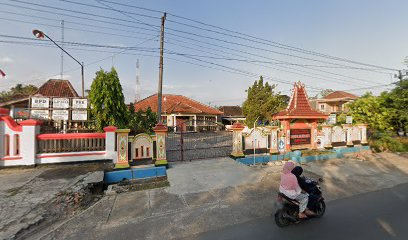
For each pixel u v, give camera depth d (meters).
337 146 12.41
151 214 4.56
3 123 7.07
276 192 5.91
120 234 3.79
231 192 5.86
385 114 13.84
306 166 8.99
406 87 13.90
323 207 4.49
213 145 13.28
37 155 7.33
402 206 5.00
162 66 14.45
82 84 16.12
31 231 3.81
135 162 7.93
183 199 5.37
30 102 10.77
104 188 6.79
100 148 8.01
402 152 12.26
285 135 10.83
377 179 7.21
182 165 8.46
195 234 3.79
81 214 4.52
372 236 3.67
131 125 13.32
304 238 3.62
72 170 6.96
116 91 11.37
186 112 25.50
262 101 24.58
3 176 6.34
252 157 9.70
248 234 3.77
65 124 11.61
